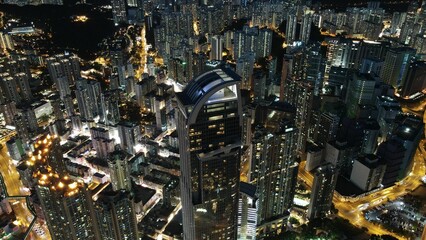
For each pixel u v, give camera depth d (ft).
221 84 597.93
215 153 653.30
